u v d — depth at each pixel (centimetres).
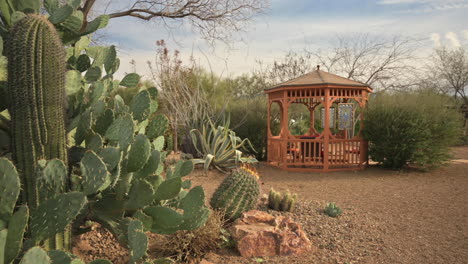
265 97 1367
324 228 445
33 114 221
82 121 279
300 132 1460
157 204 326
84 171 238
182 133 1260
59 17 258
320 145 961
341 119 980
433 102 940
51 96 227
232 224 422
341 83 933
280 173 924
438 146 911
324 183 788
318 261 349
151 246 363
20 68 217
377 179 831
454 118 935
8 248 191
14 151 229
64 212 207
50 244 237
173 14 1199
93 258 336
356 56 2041
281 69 2020
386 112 934
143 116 315
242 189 441
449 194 655
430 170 941
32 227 212
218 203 436
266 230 367
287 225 396
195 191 294
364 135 975
